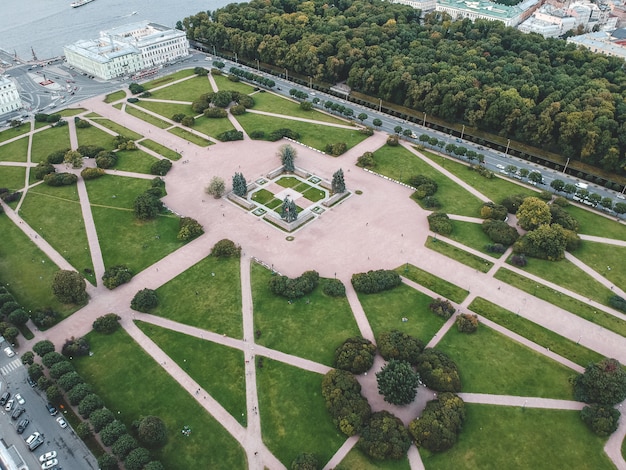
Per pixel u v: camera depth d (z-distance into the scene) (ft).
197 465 519.19
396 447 515.91
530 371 618.44
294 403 578.25
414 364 617.62
